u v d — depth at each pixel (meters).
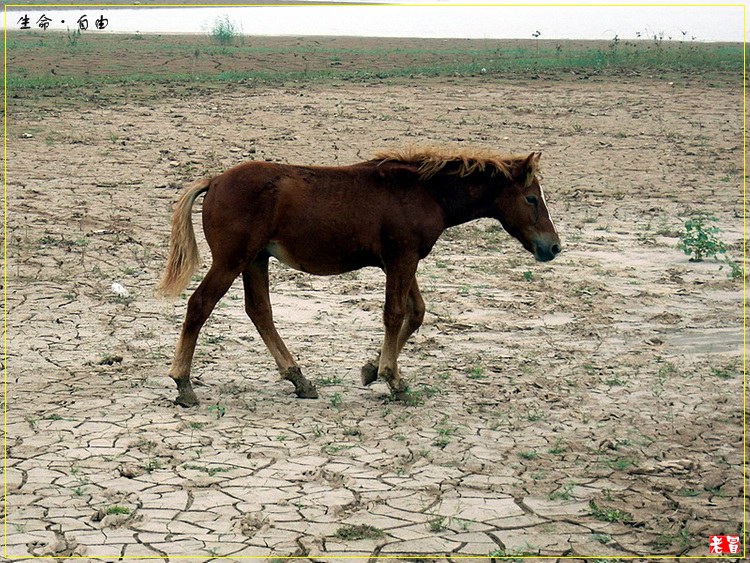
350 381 8.21
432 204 7.67
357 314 10.16
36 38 33.91
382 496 5.97
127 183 15.74
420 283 11.33
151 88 24.17
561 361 8.79
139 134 19.20
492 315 10.19
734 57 31.48
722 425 7.31
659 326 9.91
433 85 25.53
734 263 12.49
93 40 33.66
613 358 8.88
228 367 8.45
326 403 7.64
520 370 8.52
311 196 7.40
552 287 11.22
